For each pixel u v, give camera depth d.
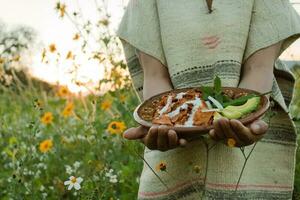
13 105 3.36
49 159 2.36
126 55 1.37
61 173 2.28
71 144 2.45
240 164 1.21
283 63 1.34
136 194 1.86
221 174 1.20
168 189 1.25
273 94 1.26
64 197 2.06
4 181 2.16
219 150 1.20
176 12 1.27
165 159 1.25
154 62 1.29
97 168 1.88
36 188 1.97
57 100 2.94
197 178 1.22
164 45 1.28
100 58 2.27
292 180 1.27
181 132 1.08
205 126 1.08
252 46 1.25
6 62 2.99
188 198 1.23
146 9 1.31
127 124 2.16
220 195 1.20
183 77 1.25
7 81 3.16
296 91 2.11
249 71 1.25
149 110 1.18
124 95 2.21
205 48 1.24
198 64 1.25
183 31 1.25
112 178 1.82
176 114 1.12
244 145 1.10
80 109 2.78
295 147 1.28
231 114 1.09
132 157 2.07
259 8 1.26
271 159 1.26
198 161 1.22
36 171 2.20
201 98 1.15
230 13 1.24
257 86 1.22
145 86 1.29
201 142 1.22
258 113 1.09
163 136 1.09
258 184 1.23
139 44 1.30
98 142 2.19
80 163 2.18
